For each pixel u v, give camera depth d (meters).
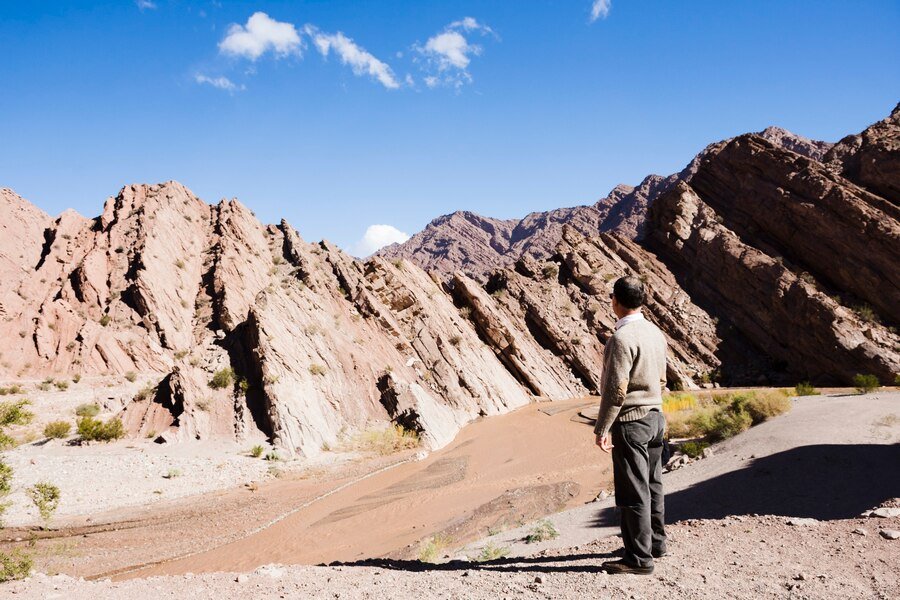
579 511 11.77
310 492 25.50
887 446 11.28
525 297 67.75
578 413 42.31
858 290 57.56
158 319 58.62
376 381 43.84
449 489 22.80
